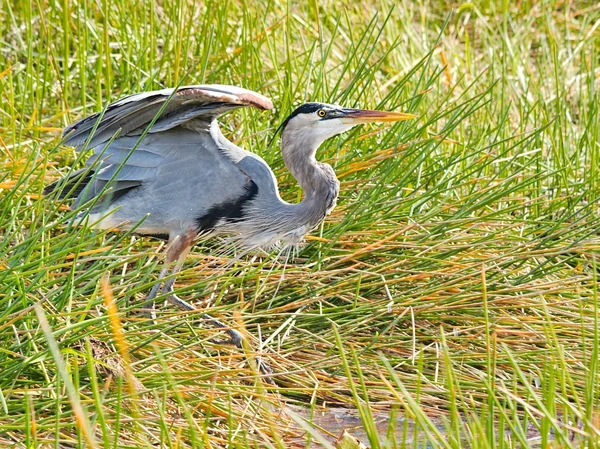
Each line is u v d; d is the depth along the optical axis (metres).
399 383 6.86
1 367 8.02
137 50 13.59
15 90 13.15
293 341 9.66
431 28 18.67
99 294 9.21
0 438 7.39
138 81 13.01
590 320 10.03
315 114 10.64
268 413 7.92
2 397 7.38
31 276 9.12
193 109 9.87
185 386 8.43
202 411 8.28
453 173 12.95
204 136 10.40
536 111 15.41
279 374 8.70
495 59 17.16
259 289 9.91
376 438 6.67
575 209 12.48
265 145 12.50
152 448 7.13
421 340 9.95
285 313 9.60
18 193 10.25
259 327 9.45
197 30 14.17
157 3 15.50
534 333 9.77
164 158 10.39
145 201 10.45
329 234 10.99
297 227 10.75
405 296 9.96
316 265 10.48
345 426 8.78
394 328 10.00
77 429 7.12
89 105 13.04
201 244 11.44
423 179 12.34
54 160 11.75
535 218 12.21
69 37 14.02
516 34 18.14
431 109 14.68
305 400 9.23
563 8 19.94
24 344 8.04
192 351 9.08
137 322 8.73
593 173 12.76
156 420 7.70
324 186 10.71
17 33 13.65
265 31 13.36
